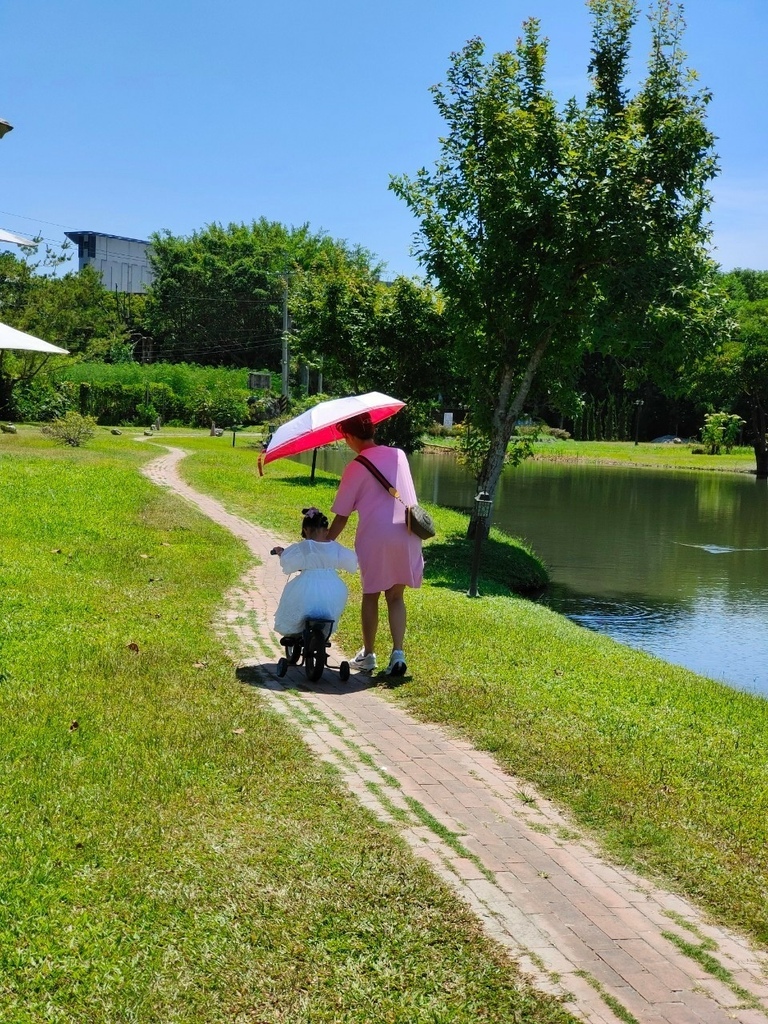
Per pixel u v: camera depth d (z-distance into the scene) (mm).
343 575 12516
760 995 3389
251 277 88438
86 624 8250
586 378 84500
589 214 15609
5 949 3271
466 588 14000
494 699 6938
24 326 53469
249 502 20672
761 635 13969
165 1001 3076
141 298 96812
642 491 40969
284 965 3297
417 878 3947
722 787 5543
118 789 4602
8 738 5191
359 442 7672
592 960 3510
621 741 6250
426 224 18031
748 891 4195
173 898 3668
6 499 16094
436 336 27125
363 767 5324
